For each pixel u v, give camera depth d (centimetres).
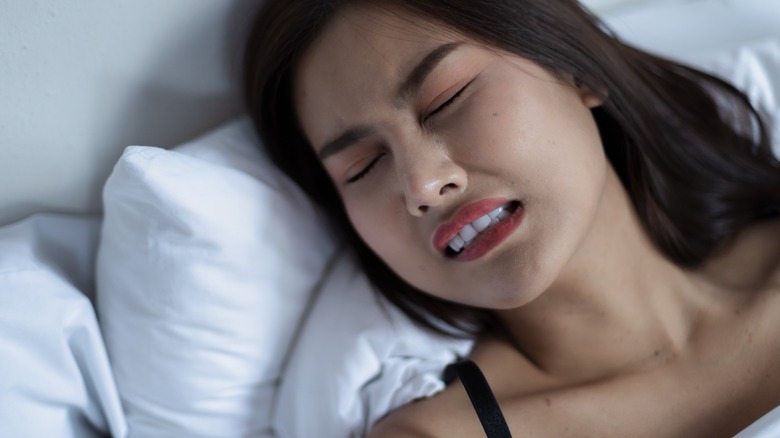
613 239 81
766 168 94
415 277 79
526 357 86
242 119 89
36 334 74
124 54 82
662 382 80
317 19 73
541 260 71
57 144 83
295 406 83
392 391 81
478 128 69
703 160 92
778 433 68
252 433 85
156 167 72
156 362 80
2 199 83
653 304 82
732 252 89
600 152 76
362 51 71
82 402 80
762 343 80
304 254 86
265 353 84
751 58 103
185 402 81
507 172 69
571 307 81
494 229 72
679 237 86
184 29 85
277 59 77
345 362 81
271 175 85
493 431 76
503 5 73
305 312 88
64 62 79
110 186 74
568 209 71
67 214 86
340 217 90
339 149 76
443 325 87
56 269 80
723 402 78
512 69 72
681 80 96
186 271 76
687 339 82
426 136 70
